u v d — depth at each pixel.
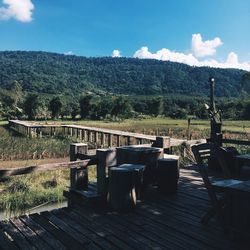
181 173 8.34
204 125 46.12
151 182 6.67
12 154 16.38
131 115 77.81
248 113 63.69
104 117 71.62
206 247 4.20
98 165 5.84
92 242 4.37
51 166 5.35
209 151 5.97
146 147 7.09
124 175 5.40
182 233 4.63
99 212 5.48
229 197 4.31
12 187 10.02
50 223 5.02
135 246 4.24
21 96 84.31
